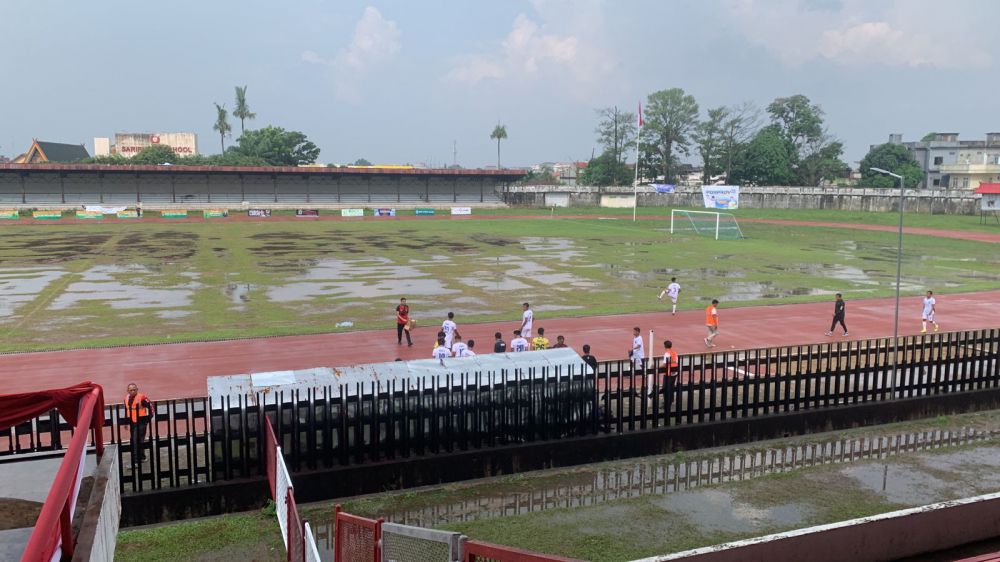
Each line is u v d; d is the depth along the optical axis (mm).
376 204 99188
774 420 15078
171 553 10023
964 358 16812
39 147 134625
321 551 10156
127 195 89938
